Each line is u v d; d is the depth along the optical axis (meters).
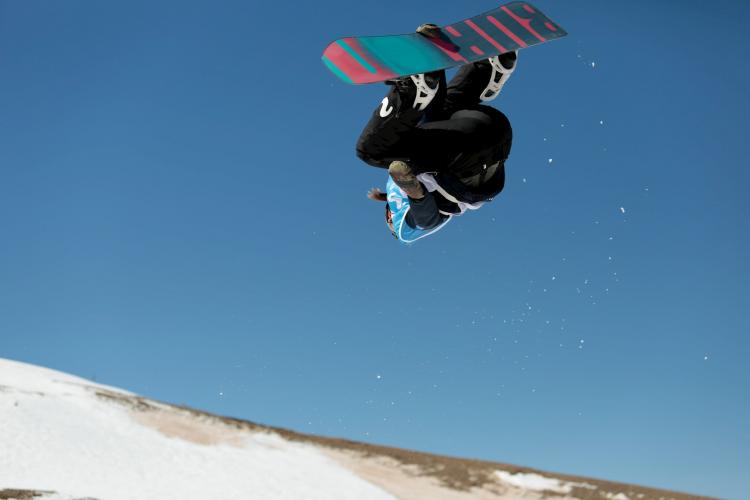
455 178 5.73
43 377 36.03
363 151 5.57
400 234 6.36
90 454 27.14
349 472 34.81
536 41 5.39
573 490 36.78
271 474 30.92
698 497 36.91
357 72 4.88
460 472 37.88
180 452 30.42
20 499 20.42
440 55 5.16
